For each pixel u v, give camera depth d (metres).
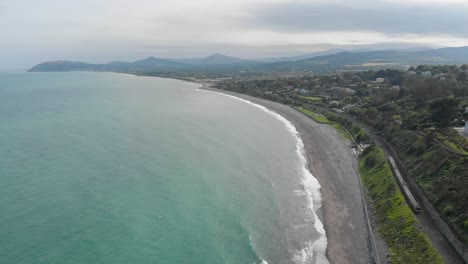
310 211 46.31
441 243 34.06
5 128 89.00
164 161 64.06
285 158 69.62
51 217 41.06
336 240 39.31
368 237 39.50
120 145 73.81
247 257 35.75
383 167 55.75
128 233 38.56
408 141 62.00
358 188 53.28
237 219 43.53
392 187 47.66
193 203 47.12
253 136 88.06
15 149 68.44
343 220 43.78
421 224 37.69
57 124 95.19
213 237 39.03
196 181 55.06
